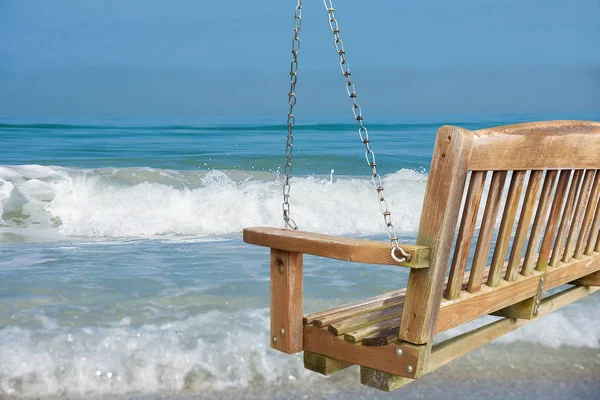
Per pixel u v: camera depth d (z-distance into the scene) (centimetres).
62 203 848
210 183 1053
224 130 3678
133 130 3669
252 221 852
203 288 517
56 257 633
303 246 266
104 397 369
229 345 416
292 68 299
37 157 1705
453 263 266
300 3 295
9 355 391
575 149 296
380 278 552
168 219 827
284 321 282
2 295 491
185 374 391
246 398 376
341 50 256
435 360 268
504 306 298
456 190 235
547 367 418
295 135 3225
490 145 246
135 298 489
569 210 330
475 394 384
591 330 463
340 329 270
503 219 282
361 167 1458
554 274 334
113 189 893
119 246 704
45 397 367
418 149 2244
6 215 831
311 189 959
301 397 379
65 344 407
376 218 877
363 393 387
